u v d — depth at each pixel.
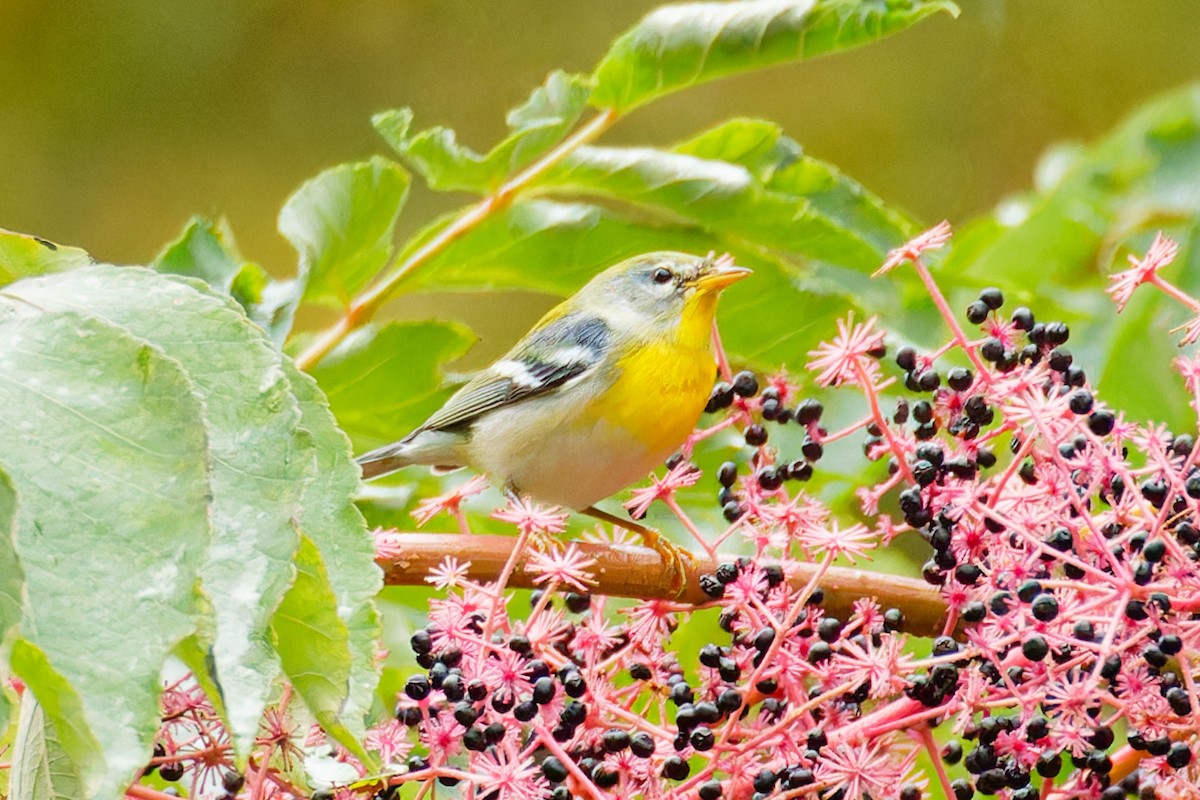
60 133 15.19
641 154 7.55
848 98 15.07
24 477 3.17
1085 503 5.21
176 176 15.38
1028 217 9.08
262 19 15.60
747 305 8.10
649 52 7.28
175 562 3.15
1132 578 4.82
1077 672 4.97
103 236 15.12
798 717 5.09
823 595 5.44
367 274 7.77
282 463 3.64
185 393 3.32
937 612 5.44
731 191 7.50
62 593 3.08
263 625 3.46
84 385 3.32
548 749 5.09
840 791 5.04
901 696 5.69
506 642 5.18
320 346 7.68
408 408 8.51
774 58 7.29
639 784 5.07
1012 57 14.66
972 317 5.47
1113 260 9.27
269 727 4.65
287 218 7.48
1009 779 5.01
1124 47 14.28
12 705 3.00
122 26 15.38
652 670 5.48
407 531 8.42
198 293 3.82
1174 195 9.10
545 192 7.73
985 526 5.21
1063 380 5.45
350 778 4.87
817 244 7.80
